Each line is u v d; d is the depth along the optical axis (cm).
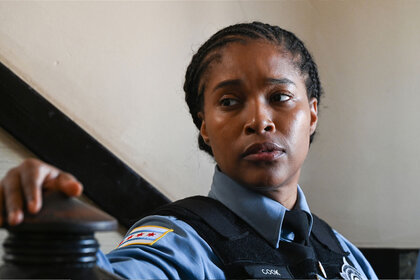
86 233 36
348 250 88
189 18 154
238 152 73
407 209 161
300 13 164
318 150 162
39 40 138
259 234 73
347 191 162
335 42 165
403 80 164
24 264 34
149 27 150
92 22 144
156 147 147
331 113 163
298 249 72
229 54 75
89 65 143
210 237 68
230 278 66
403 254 160
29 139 133
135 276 56
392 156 162
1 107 131
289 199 79
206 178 150
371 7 166
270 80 73
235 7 159
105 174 139
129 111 146
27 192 34
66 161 136
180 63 152
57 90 139
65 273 34
